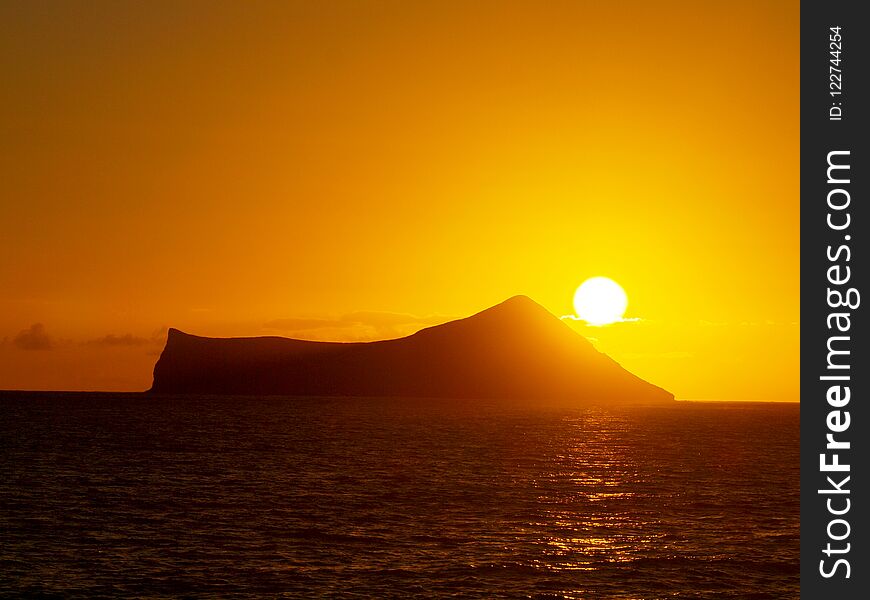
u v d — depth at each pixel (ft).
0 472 227.20
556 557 132.98
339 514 167.12
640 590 116.78
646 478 234.58
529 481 223.10
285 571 122.62
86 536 142.92
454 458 285.43
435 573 122.83
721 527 158.81
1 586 113.19
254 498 186.50
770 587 119.85
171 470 239.50
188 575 119.96
